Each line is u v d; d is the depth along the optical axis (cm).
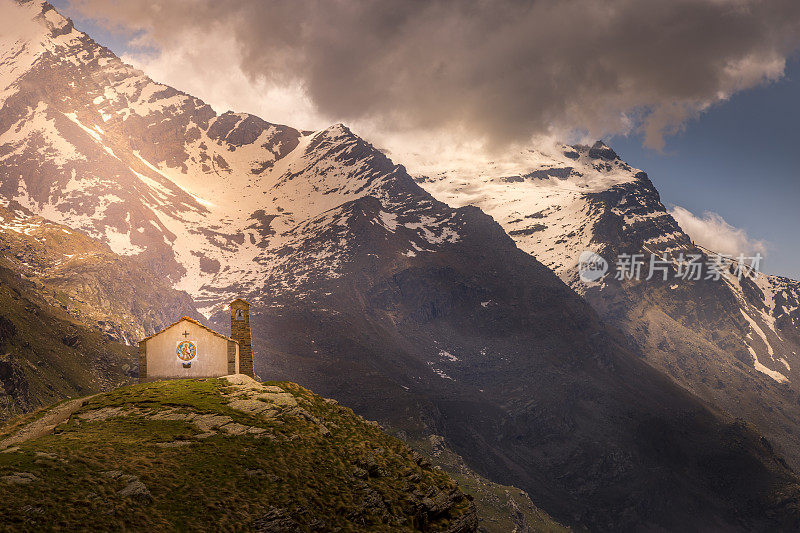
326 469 7812
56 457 6575
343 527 7100
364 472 8012
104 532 5666
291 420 8631
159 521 6062
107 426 7888
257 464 7375
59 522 5572
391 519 7550
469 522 8238
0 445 7700
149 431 7762
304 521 6881
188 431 7819
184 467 7000
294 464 7650
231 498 6688
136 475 6575
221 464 7212
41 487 5912
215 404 8644
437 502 8106
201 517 6306
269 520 6612
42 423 8494
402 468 8519
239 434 7938
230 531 6284
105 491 6134
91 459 6688
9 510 5491
